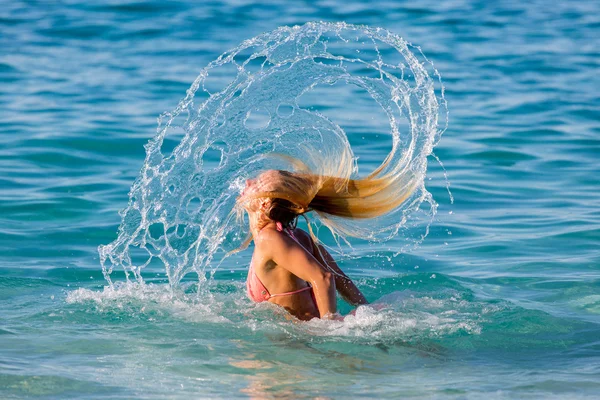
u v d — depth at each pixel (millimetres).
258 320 19875
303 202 19984
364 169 36156
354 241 29031
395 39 21797
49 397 15336
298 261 19453
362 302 21562
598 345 18938
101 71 58312
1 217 30375
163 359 17562
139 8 81688
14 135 41594
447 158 40125
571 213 32188
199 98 49406
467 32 75250
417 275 24672
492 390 16094
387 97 22156
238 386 16125
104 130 42781
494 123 47000
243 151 22906
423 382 16516
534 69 62125
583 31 77500
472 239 29234
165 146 39812
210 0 86062
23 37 70000
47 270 25375
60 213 31016
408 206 21766
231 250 22594
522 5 90625
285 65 25672
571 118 48344
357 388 16125
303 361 17609
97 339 18750
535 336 19453
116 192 33562
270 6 82812
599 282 24391
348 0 88000
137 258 26797
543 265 26312
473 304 21656
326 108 47656
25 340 18562
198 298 21844
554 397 15734
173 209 23359
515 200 33938
